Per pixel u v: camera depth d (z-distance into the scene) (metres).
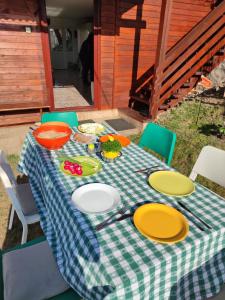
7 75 4.15
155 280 0.93
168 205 1.25
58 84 8.18
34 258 1.34
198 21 5.55
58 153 1.76
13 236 2.14
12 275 1.24
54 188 1.39
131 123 4.80
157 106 4.41
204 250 1.06
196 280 1.08
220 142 3.94
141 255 0.94
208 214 1.18
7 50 4.00
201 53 4.72
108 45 4.72
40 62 4.30
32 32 4.06
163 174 1.52
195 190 1.39
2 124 4.50
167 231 1.06
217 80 5.88
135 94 5.43
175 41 5.50
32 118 4.71
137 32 4.88
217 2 5.52
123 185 1.41
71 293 1.15
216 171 1.73
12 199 1.61
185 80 4.80
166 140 2.09
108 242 0.99
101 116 5.21
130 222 1.11
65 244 1.17
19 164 2.12
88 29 10.11
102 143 1.75
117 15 4.57
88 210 1.18
